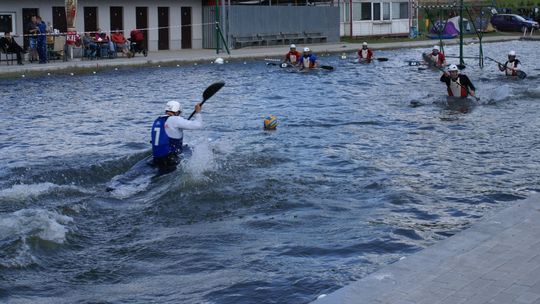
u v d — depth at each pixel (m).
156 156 12.88
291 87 25.17
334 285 7.74
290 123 17.84
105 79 28.30
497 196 11.18
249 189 11.69
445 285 6.81
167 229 10.00
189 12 41.34
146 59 34.03
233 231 9.81
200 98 22.84
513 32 54.56
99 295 7.78
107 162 13.64
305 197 11.31
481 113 18.91
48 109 20.84
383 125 17.38
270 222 10.13
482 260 7.40
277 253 8.85
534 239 7.98
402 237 9.29
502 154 14.09
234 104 21.36
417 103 20.52
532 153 14.15
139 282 8.14
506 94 21.88
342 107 20.41
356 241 9.16
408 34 50.72
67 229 9.80
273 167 13.16
